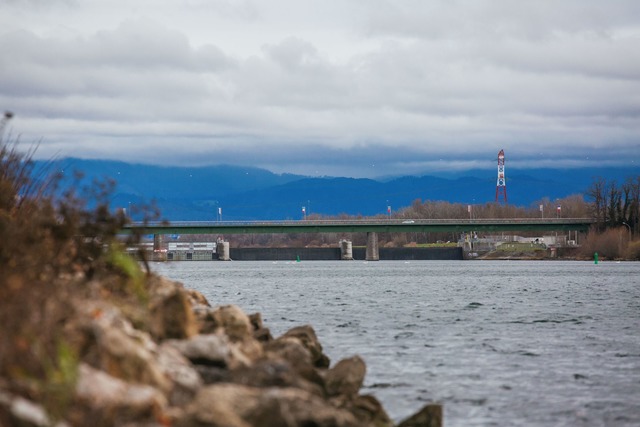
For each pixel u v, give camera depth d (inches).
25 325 1091.9
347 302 6594.5
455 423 1943.9
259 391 1196.5
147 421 1020.5
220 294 7834.6
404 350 3221.0
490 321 4756.4
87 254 1775.3
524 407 2121.1
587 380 2524.6
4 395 928.9
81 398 997.8
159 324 1494.8
